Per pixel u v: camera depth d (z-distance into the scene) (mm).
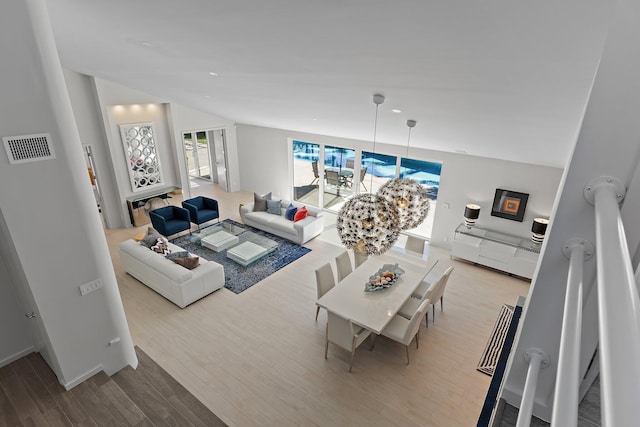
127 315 5219
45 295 3125
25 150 2785
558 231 1115
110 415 3250
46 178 2943
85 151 7590
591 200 1030
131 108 8023
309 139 8633
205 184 11281
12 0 2531
